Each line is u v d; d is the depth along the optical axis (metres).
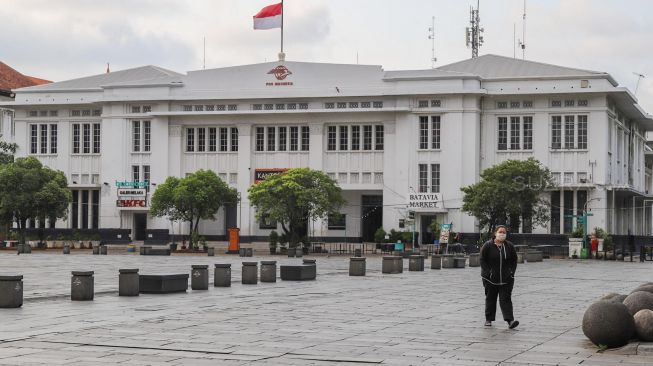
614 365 13.51
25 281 32.28
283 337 16.45
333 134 79.44
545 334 17.34
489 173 66.62
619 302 15.41
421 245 74.69
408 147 76.69
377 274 40.00
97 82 86.38
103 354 14.11
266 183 66.94
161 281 26.36
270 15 78.94
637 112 84.19
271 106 79.75
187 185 68.94
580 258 64.94
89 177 84.69
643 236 89.69
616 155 80.69
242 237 79.94
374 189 78.06
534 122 75.00
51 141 85.94
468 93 74.69
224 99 80.25
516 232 73.56
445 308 22.80
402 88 76.50
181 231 80.94
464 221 74.94
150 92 81.94
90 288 23.98
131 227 82.44
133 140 83.00
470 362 13.72
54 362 13.24
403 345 15.57
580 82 73.44
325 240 79.44
